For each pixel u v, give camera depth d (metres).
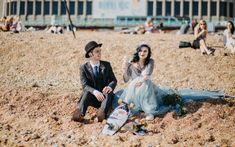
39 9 83.19
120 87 12.41
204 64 15.43
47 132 8.91
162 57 16.30
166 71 14.50
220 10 82.38
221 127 9.06
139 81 9.41
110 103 9.34
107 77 9.55
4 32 21.89
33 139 8.60
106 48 17.52
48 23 69.62
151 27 35.03
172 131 8.86
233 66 15.34
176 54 16.69
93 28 70.06
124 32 36.94
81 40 19.44
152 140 8.40
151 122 9.23
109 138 8.53
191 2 81.31
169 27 66.12
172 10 81.06
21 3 83.88
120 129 8.88
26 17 83.19
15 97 10.71
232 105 10.15
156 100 9.59
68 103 10.27
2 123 9.37
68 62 15.49
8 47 17.22
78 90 11.61
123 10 81.31
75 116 9.24
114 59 15.98
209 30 53.59
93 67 9.48
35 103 10.36
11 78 13.36
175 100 9.80
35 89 11.54
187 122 9.19
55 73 14.23
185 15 81.44
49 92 11.12
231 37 18.06
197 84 12.91
